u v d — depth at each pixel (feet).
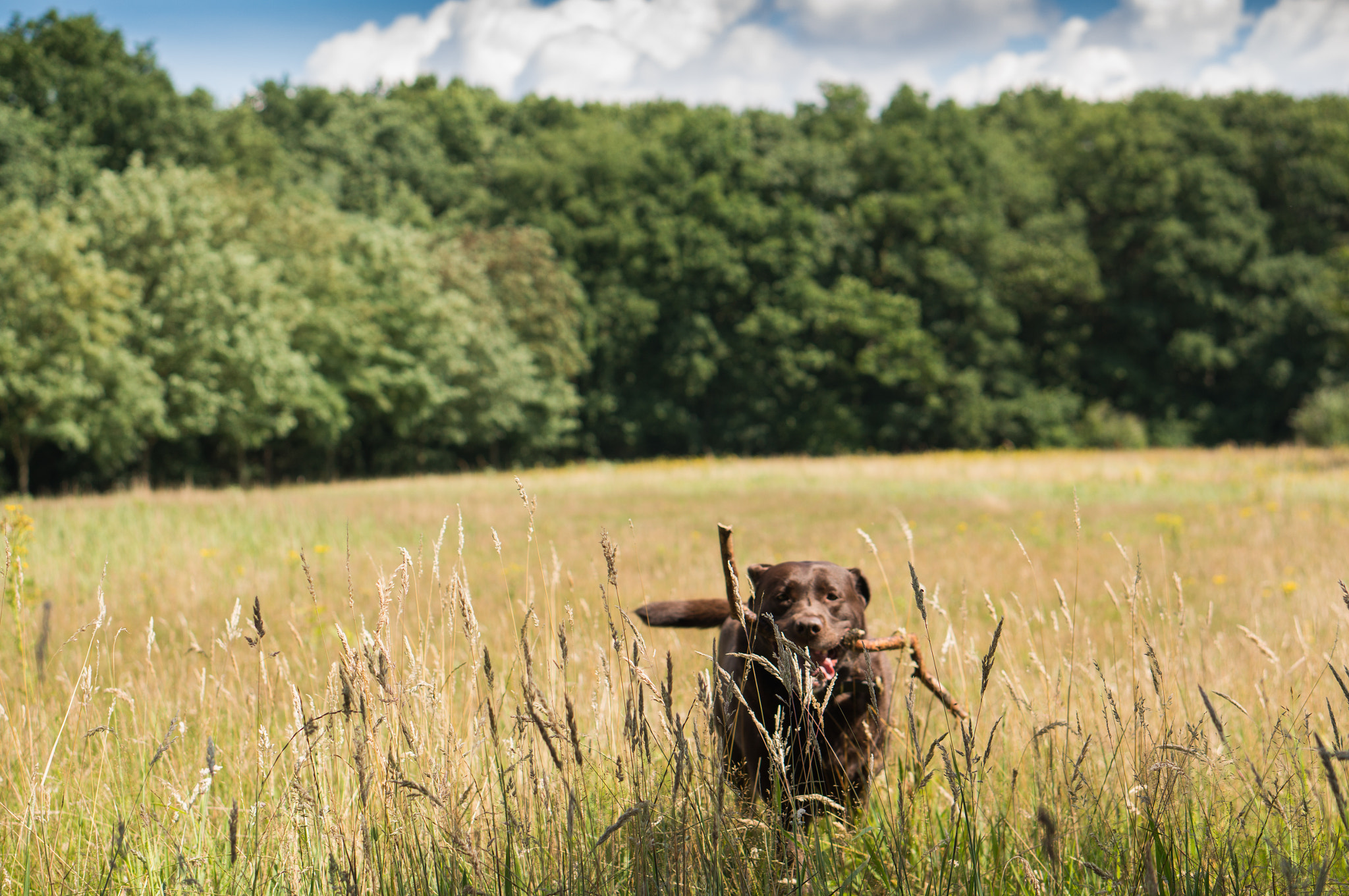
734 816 8.79
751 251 168.76
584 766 9.81
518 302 153.58
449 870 8.64
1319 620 18.26
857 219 177.68
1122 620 17.72
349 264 129.80
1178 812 9.12
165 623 20.86
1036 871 8.75
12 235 86.02
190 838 9.99
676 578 26.09
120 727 12.66
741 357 169.68
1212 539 36.14
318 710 10.59
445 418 139.13
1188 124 189.26
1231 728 12.35
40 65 130.93
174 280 96.02
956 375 168.76
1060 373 181.47
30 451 91.40
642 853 8.17
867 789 10.71
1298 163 180.65
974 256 178.91
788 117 199.11
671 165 176.76
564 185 177.06
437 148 197.88
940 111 194.80
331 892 8.46
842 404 173.88
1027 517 48.32
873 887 8.98
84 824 10.38
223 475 121.39
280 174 159.33
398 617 9.25
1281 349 173.27
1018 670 12.30
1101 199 184.75
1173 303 177.47
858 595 12.14
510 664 13.99
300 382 105.40
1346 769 10.07
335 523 44.47
